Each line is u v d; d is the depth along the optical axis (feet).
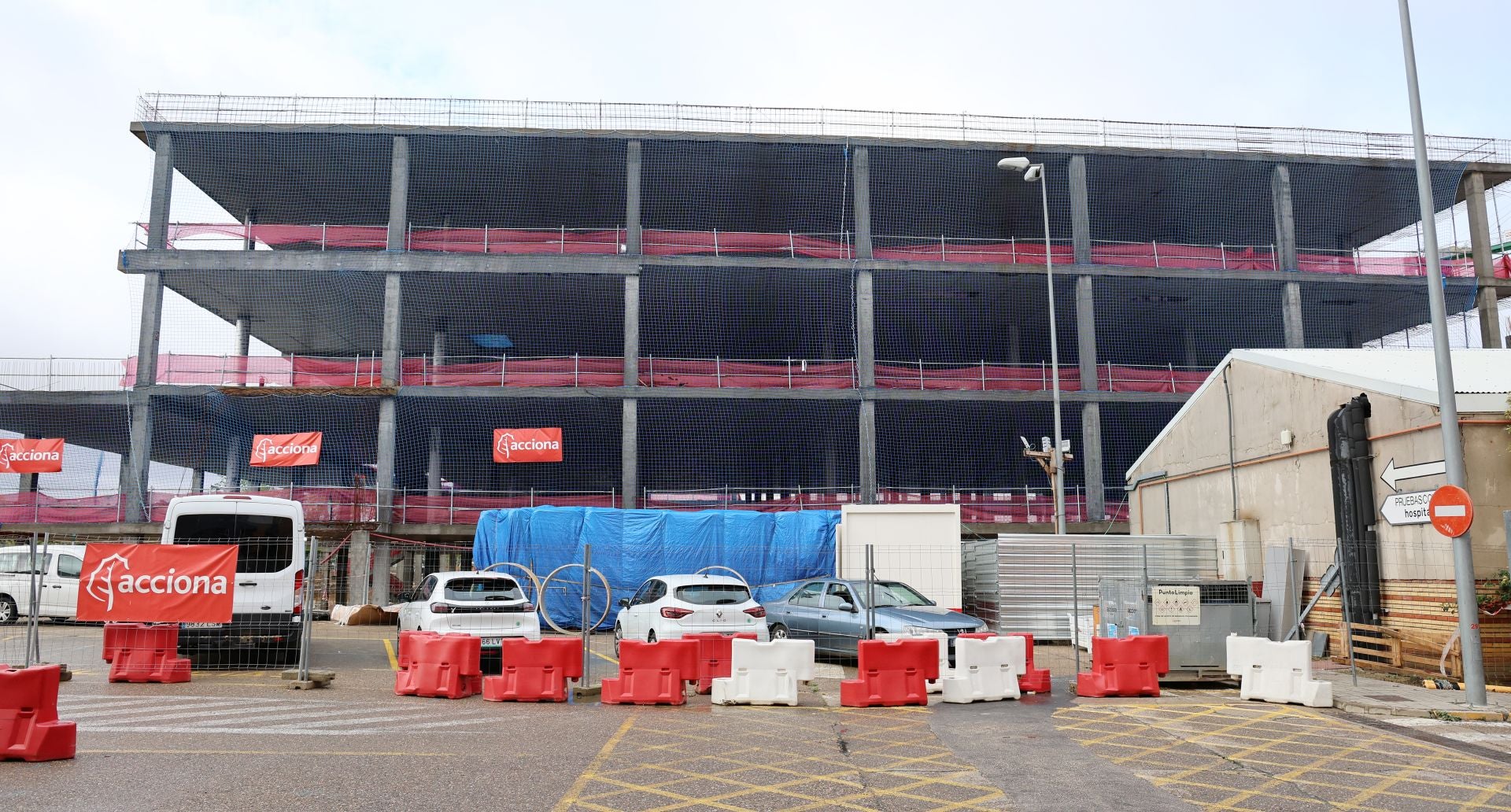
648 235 99.76
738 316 111.75
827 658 53.16
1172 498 71.41
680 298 104.73
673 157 99.45
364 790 22.02
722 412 101.30
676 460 128.47
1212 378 66.18
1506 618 43.96
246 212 109.40
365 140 94.94
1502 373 51.98
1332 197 109.91
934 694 39.32
